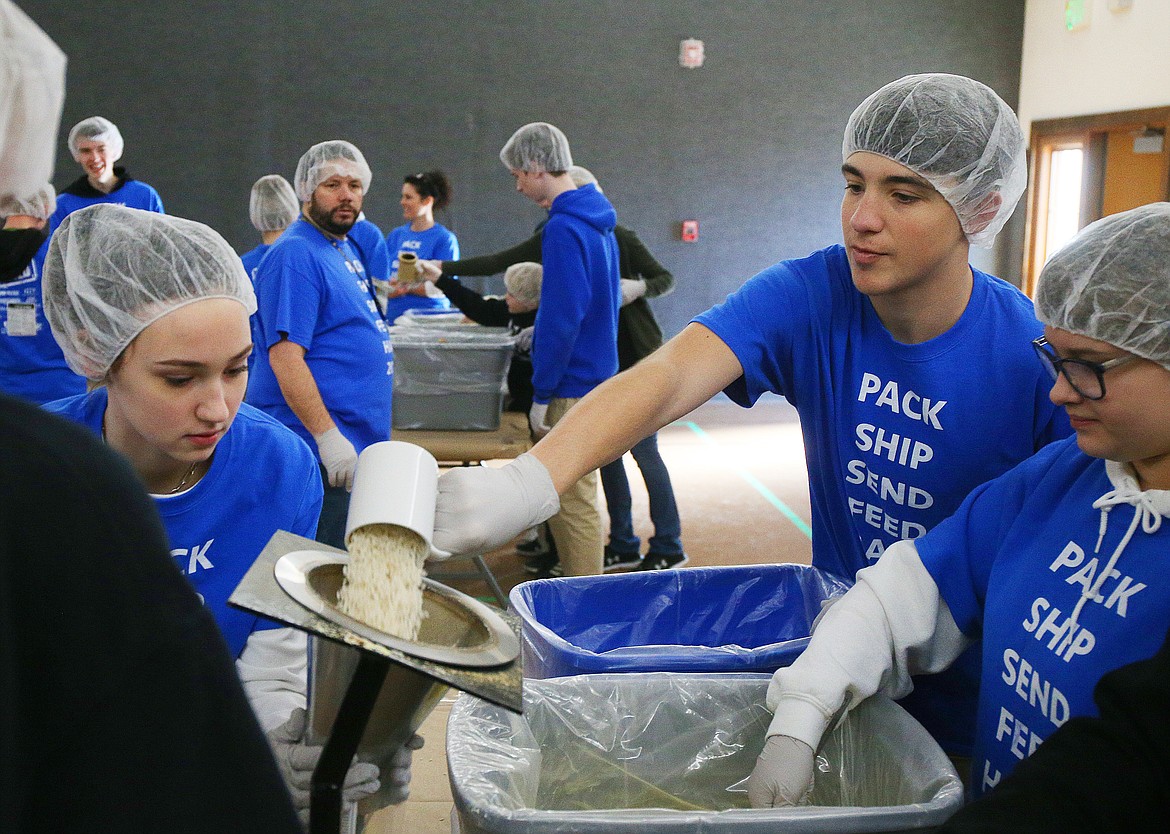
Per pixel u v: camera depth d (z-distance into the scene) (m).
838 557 1.65
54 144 0.62
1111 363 0.99
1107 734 0.81
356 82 7.53
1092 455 1.03
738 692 1.30
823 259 1.54
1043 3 7.76
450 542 1.05
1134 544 1.00
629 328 4.11
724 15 7.74
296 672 1.30
